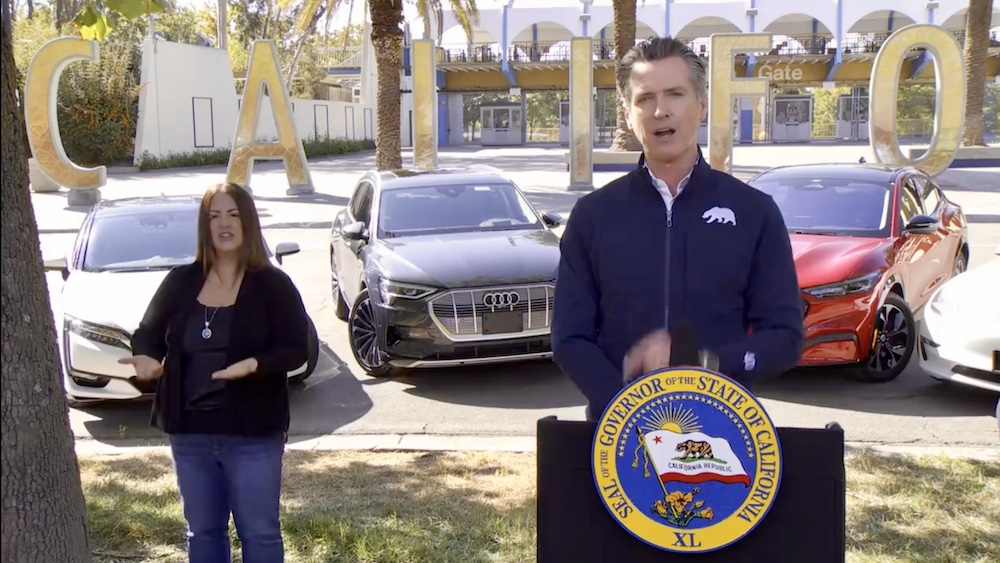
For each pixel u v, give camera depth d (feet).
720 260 8.16
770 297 8.18
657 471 7.75
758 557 7.79
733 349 7.95
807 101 191.31
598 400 8.04
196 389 11.28
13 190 9.14
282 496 16.33
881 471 16.80
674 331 7.91
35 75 69.21
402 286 24.11
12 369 9.21
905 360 23.94
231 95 134.31
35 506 9.44
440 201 29.14
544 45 197.67
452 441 20.02
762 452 7.64
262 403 11.39
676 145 8.29
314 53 177.58
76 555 9.95
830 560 7.73
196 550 11.66
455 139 212.23
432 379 25.48
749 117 188.96
